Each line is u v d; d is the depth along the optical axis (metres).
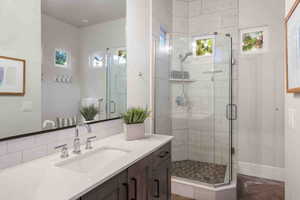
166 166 1.68
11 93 1.05
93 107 1.66
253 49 2.64
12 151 1.05
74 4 1.46
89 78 1.62
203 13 2.89
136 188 1.19
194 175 2.34
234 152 2.68
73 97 1.47
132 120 1.68
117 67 1.94
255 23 2.57
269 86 2.54
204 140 2.80
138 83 2.25
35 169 1.00
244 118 2.70
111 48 1.85
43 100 1.23
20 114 1.10
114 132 1.90
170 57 2.83
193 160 2.89
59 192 0.75
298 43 1.01
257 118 2.62
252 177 2.60
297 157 1.12
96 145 1.48
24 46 1.12
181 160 2.90
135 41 2.18
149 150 1.34
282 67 2.45
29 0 1.13
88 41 1.59
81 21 1.53
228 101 2.58
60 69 1.35
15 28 1.07
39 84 1.21
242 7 2.64
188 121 2.92
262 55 2.57
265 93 2.57
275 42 2.48
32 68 1.16
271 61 2.52
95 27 1.65
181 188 2.15
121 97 2.02
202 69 2.79
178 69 2.87
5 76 1.02
